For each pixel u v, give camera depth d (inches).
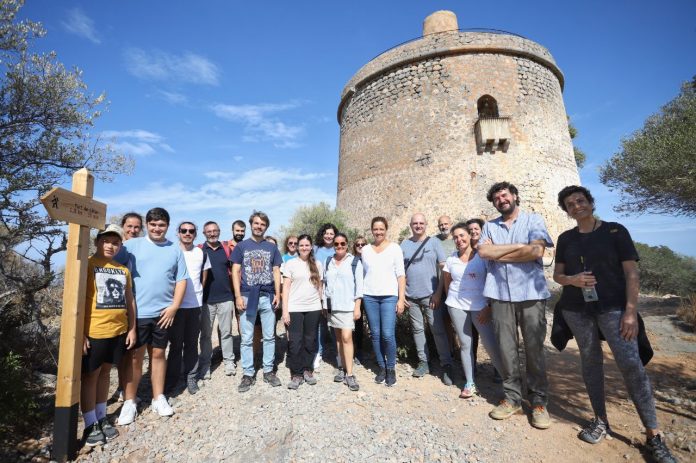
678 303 371.2
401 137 593.6
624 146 384.2
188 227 186.1
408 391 169.5
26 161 217.6
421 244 194.7
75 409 120.2
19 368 149.9
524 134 558.6
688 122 336.2
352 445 123.2
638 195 382.6
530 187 542.0
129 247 153.6
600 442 123.7
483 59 571.5
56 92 223.5
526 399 160.6
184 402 161.6
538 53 594.2
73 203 121.0
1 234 201.8
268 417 142.2
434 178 553.9
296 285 180.9
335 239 183.9
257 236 191.8
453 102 565.0
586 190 132.4
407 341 213.6
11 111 212.8
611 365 212.2
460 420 141.4
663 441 114.6
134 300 144.6
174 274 160.2
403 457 116.8
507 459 115.6
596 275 124.8
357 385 169.8
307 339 183.2
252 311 176.1
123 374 146.9
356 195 641.6
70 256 123.4
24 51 216.7
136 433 134.9
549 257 526.0
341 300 176.1
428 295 186.2
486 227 155.3
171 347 173.6
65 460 116.1
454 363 211.6
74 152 231.6
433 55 584.4
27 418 137.2
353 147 668.7
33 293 201.2
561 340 138.3
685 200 346.9
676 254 772.0
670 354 228.2
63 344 120.5
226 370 194.2
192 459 118.3
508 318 142.8
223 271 199.8
